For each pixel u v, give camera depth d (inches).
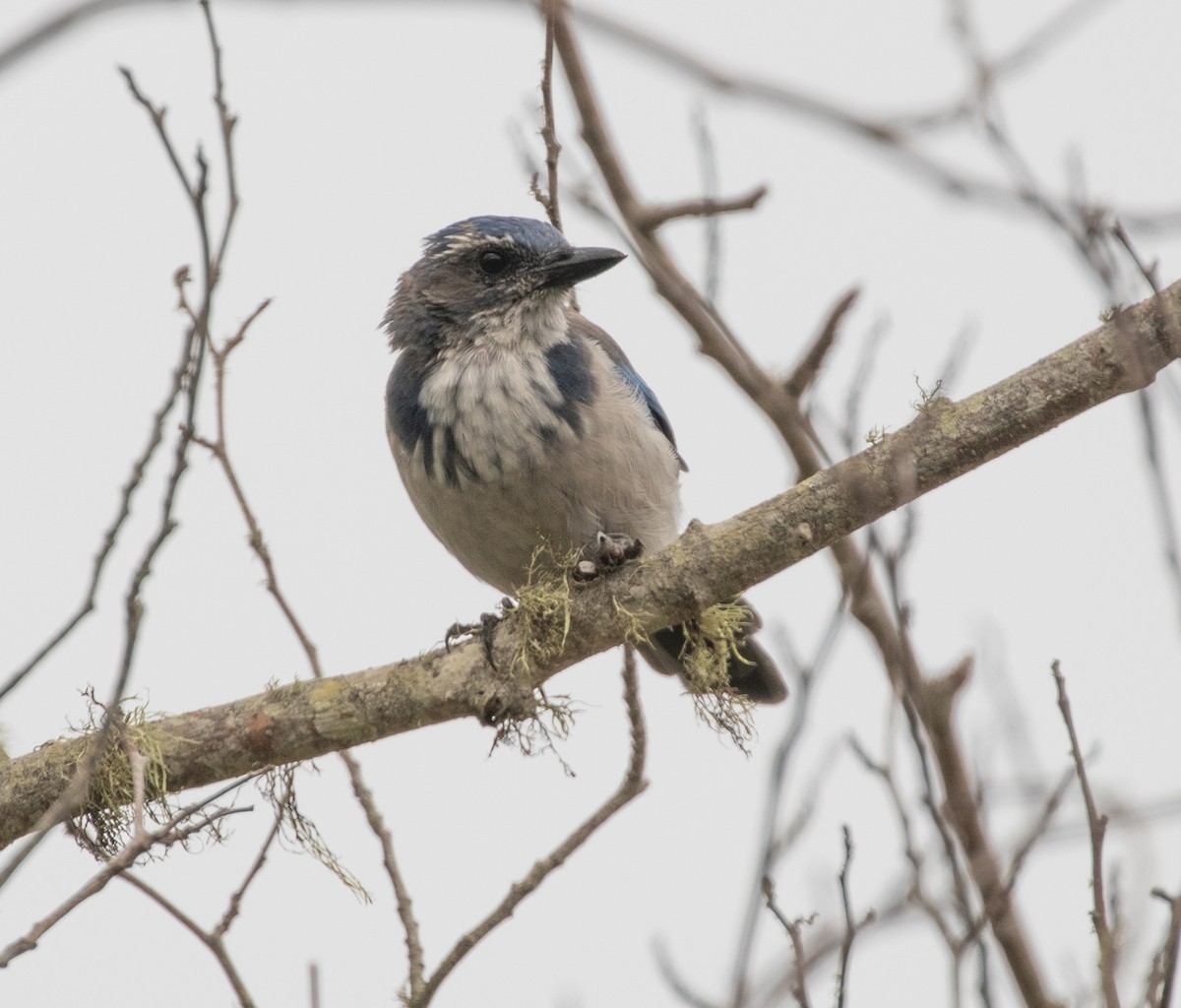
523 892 364.8
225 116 311.6
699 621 413.1
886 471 383.2
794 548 389.4
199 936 350.0
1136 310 368.8
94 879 289.6
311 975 360.8
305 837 408.8
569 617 399.2
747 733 411.2
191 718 410.3
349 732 406.0
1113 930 341.7
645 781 375.2
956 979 317.4
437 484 467.2
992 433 375.9
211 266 308.8
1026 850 354.9
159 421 303.3
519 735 407.2
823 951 360.2
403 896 387.2
